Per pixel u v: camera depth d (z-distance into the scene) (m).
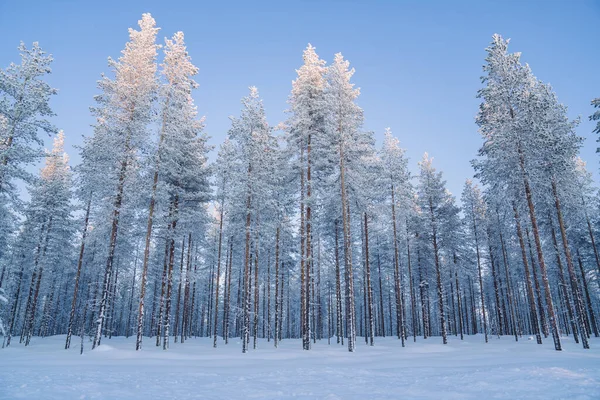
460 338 35.50
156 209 23.59
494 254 39.19
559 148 20.58
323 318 55.66
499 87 21.92
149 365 15.11
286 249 35.94
